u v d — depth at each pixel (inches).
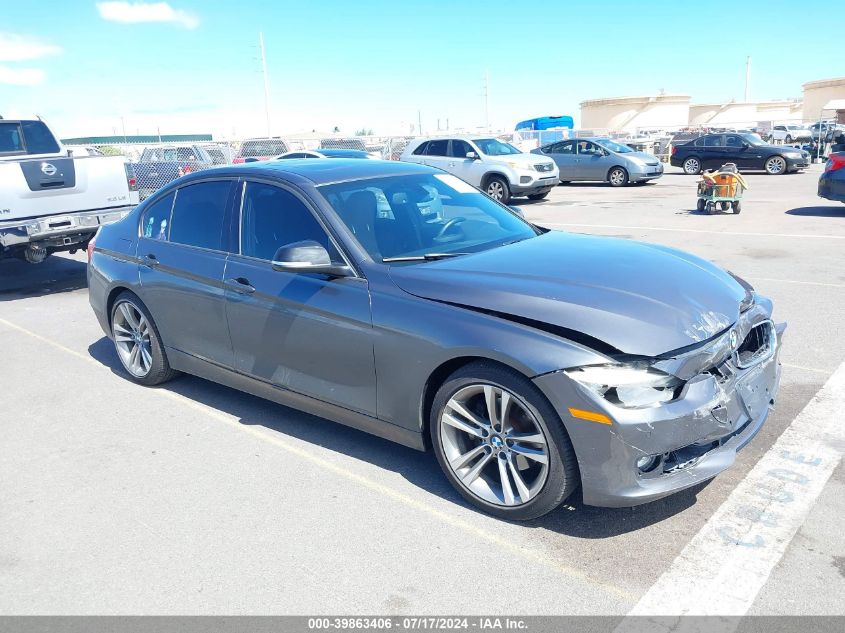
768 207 554.9
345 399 152.2
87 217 347.6
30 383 221.8
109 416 191.5
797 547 118.3
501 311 127.0
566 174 862.5
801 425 162.9
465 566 118.7
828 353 210.1
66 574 122.3
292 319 156.6
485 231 169.8
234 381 180.2
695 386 118.7
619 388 114.7
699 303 129.0
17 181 325.7
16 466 164.4
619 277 135.0
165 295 190.4
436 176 188.1
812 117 2242.9
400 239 156.9
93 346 259.6
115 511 142.1
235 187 178.7
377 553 123.6
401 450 163.2
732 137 912.9
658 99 2249.0
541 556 120.4
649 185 834.2
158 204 201.9
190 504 143.2
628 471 116.3
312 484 149.1
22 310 323.0
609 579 113.4
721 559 116.4
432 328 132.6
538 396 120.9
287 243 161.8
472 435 134.5
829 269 320.8
